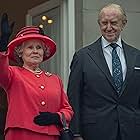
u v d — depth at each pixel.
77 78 6.02
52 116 4.91
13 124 4.86
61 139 4.98
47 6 8.90
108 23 6.04
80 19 7.95
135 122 6.01
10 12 11.09
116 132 5.92
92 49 6.16
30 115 4.87
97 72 5.99
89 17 7.95
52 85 5.11
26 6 10.21
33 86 4.98
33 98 4.91
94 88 5.98
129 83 6.00
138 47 8.18
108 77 5.97
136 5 8.20
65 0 8.16
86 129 5.97
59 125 5.00
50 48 5.27
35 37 5.04
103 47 6.14
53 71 8.59
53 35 8.66
